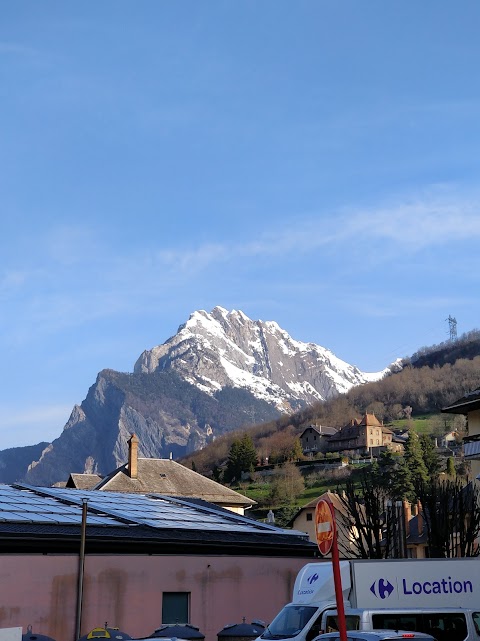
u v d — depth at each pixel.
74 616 30.86
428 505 41.31
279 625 22.50
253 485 165.00
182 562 34.31
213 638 34.31
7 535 29.70
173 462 82.12
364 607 23.03
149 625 32.72
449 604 23.67
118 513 36.12
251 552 36.59
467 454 47.31
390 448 196.75
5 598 29.52
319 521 10.88
